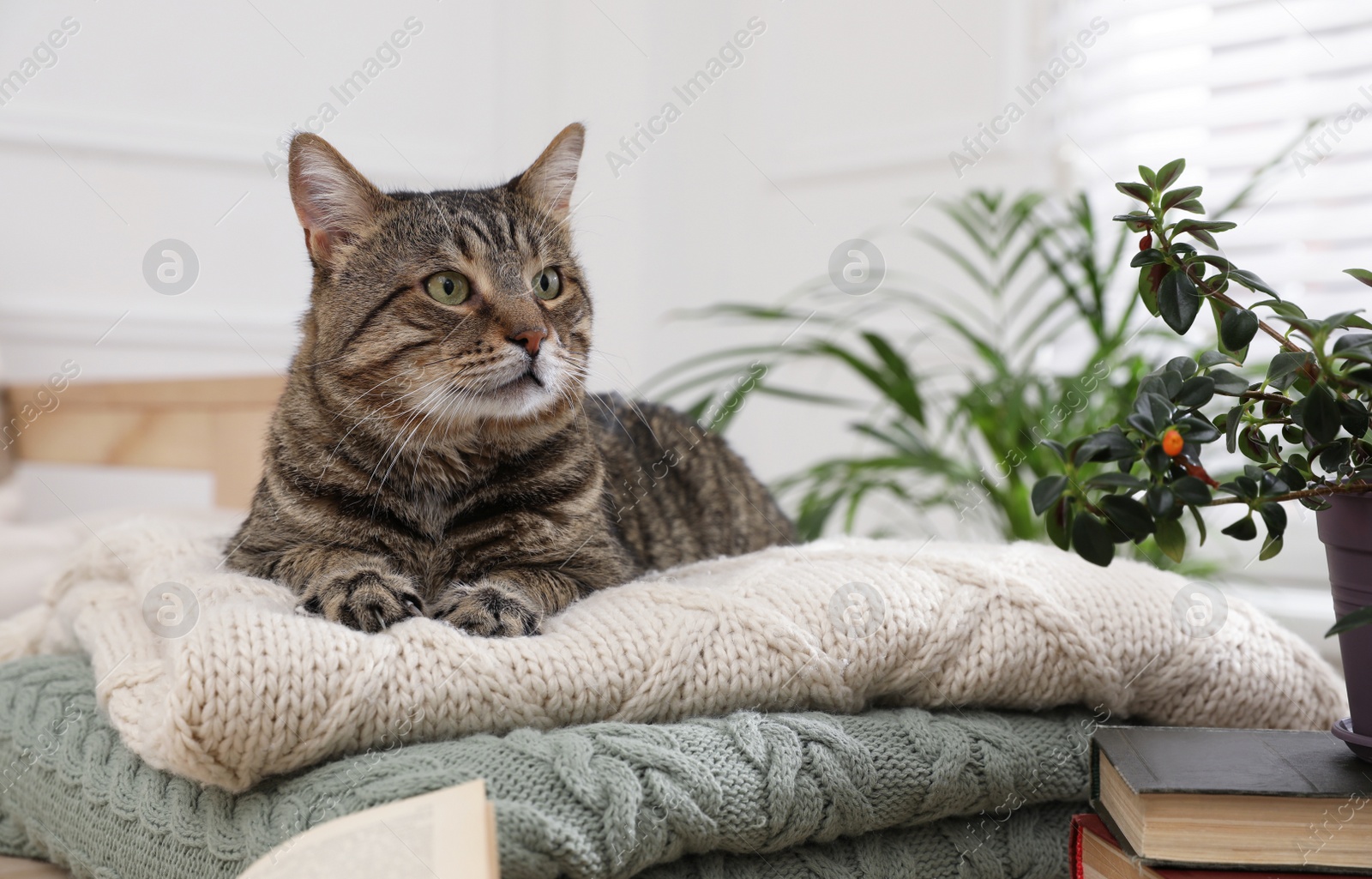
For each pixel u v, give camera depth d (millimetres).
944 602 909
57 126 2373
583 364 1183
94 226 2443
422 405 1053
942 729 864
